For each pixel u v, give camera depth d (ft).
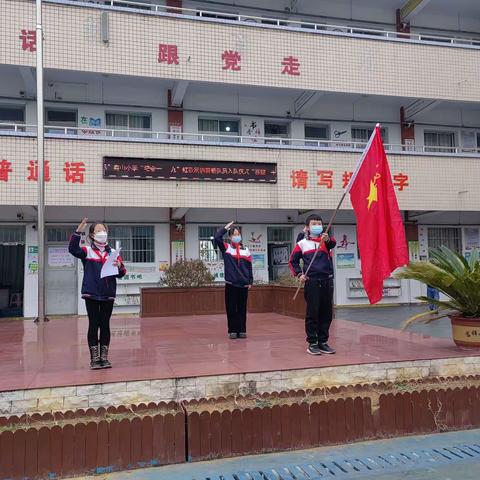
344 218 52.80
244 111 50.11
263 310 38.40
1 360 18.57
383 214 20.31
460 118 56.13
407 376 17.67
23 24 38.93
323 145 52.65
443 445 14.92
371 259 20.12
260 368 16.28
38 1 34.58
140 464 13.39
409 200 46.80
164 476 12.87
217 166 42.45
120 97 46.85
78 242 16.85
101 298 16.74
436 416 16.06
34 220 44.55
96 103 46.11
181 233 48.11
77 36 40.06
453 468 13.25
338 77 46.44
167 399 15.11
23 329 29.89
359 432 15.23
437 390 16.24
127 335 25.91
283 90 48.60
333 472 13.05
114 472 13.16
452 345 20.98
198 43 42.93
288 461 13.78
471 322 19.45
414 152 47.19
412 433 15.76
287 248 51.62
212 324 31.24
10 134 37.91
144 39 41.63
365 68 47.16
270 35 44.86
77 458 12.98
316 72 45.91
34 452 12.72
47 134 38.63
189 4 48.98
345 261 52.65
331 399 15.17
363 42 47.26
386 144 52.26
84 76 44.14
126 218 46.75
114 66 40.83
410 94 48.19
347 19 53.36
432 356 18.31
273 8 51.29
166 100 48.14
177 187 41.57
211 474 12.98
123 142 40.34
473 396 16.62
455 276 18.99
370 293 20.13
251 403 14.92
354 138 53.98
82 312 45.78
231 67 43.68
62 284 45.73
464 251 56.03
